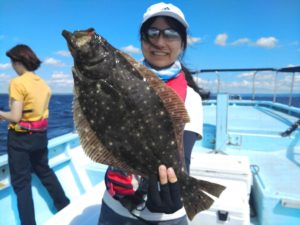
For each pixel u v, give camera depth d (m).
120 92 1.38
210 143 4.76
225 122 4.34
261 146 4.52
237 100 9.86
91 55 1.37
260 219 2.90
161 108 1.39
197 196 1.45
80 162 4.37
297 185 3.18
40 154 3.57
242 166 2.95
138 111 1.38
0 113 3.26
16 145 3.29
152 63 1.72
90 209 2.65
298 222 2.71
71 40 1.36
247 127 5.44
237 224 2.31
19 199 3.28
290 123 5.91
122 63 1.41
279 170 3.68
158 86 1.39
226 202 2.37
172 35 1.62
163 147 1.41
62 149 4.37
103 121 1.41
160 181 1.36
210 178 2.89
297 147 4.38
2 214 3.43
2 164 3.34
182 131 1.43
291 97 7.33
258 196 3.01
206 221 2.41
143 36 1.67
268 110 8.23
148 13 1.62
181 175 1.44
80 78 1.40
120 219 1.71
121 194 1.65
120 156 1.43
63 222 2.44
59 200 3.73
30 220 3.30
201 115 1.68
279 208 2.75
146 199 1.56
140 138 1.40
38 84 3.49
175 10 1.62
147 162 1.42
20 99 3.26
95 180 4.26
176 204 1.35
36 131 3.41
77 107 1.43
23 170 3.34
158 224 1.62
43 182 3.68
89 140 1.43
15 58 3.41
